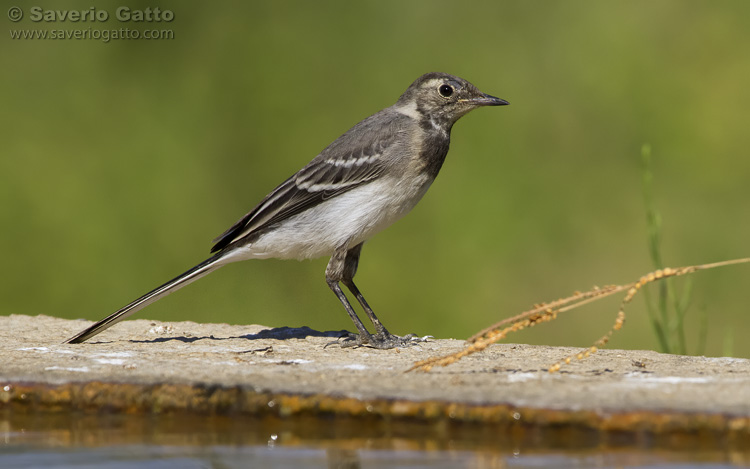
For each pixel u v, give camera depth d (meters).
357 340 8.38
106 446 5.09
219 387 5.66
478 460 4.76
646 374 6.13
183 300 15.89
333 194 9.02
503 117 17.11
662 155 16.84
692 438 4.91
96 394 5.79
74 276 16.19
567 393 5.38
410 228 16.27
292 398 5.53
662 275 6.00
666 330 8.91
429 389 5.53
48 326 9.20
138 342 8.19
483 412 5.18
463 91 9.53
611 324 15.05
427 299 15.63
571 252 15.94
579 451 4.91
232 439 5.24
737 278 15.37
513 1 18.45
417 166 9.15
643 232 16.14
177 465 4.76
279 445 5.12
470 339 6.03
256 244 9.12
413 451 4.96
